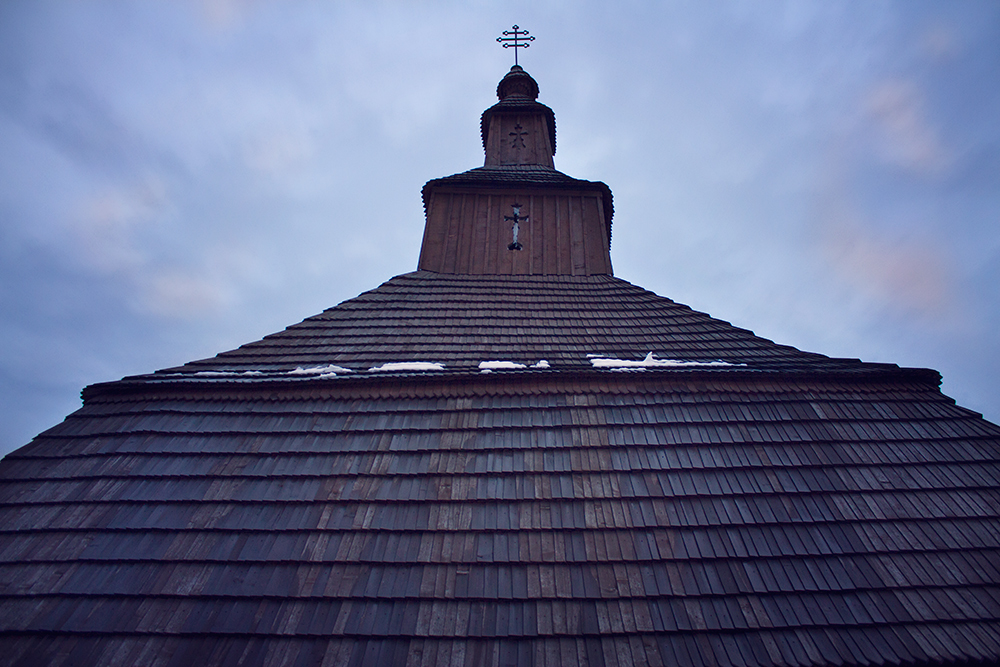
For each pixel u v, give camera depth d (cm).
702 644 493
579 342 909
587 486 637
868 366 809
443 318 981
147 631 509
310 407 747
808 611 520
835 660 479
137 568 564
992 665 482
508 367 802
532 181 1318
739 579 546
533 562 560
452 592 535
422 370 797
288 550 576
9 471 668
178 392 770
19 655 494
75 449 696
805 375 775
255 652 492
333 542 583
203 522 605
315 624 511
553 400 749
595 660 481
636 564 558
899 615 517
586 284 1126
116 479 653
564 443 688
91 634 509
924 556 570
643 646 491
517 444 688
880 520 604
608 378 772
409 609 522
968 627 507
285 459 676
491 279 1140
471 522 600
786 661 478
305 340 909
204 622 516
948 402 758
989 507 618
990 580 548
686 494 628
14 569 563
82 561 570
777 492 632
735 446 685
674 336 925
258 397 762
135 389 773
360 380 767
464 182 1308
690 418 721
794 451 680
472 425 714
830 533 591
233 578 552
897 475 654
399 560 564
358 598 532
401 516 608
